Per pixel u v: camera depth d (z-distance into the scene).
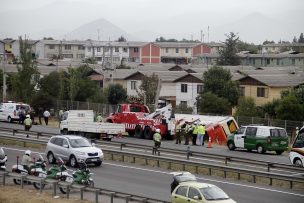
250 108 68.44
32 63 81.56
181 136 53.81
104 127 52.72
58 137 38.94
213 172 36.16
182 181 24.77
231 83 79.00
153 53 179.25
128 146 43.56
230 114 75.31
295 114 62.38
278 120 59.06
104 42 187.62
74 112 56.03
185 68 120.25
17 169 31.97
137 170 36.94
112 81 96.62
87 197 28.38
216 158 37.91
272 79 83.81
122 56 179.50
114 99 89.50
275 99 70.88
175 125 55.19
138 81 101.25
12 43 175.50
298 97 67.00
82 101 84.00
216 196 22.53
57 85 84.31
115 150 41.84
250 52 171.25
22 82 80.38
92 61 146.00
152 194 28.69
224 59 147.75
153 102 83.75
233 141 48.91
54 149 38.56
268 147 46.31
